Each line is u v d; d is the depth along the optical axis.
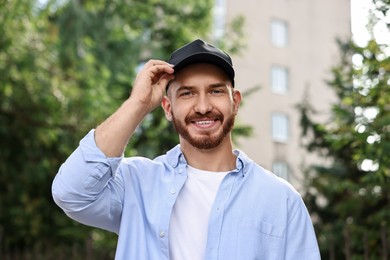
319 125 6.43
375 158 5.42
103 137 2.50
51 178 12.85
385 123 5.30
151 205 2.61
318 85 28.91
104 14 16.08
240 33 15.08
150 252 2.56
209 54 2.58
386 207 7.48
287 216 2.63
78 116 12.33
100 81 13.40
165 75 2.62
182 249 2.55
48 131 12.38
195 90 2.59
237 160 2.67
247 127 13.96
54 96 12.28
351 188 7.93
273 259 2.57
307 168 11.30
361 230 7.40
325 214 10.77
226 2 27.30
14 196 12.77
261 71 27.77
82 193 2.50
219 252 2.52
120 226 2.60
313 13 29.41
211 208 2.57
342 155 10.35
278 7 28.62
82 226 11.41
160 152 12.54
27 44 12.17
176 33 14.54
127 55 17.34
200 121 2.59
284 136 27.78
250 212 2.58
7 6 11.45
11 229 12.50
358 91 5.71
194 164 2.67
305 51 28.92
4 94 12.08
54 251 8.16
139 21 14.96
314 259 2.63
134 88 2.55
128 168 2.69
